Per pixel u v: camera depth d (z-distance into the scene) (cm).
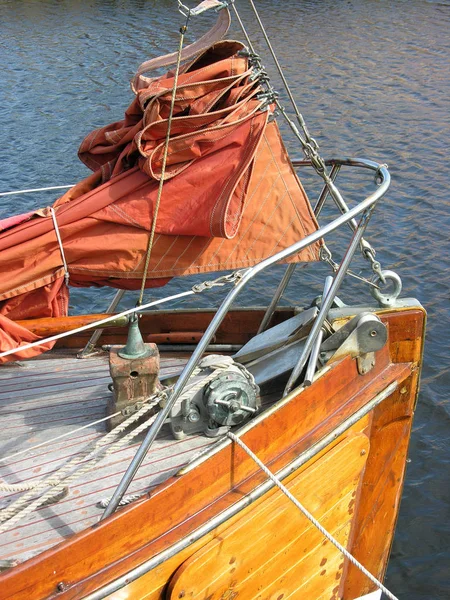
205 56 545
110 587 393
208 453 434
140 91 514
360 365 509
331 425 491
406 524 748
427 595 671
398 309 529
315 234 457
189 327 660
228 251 503
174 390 421
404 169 1694
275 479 435
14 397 561
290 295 1191
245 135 488
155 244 491
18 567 373
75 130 1959
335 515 513
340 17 3303
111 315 490
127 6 3469
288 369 513
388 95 2256
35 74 2464
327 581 538
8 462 483
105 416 527
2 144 1844
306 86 2348
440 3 3588
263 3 3531
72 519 430
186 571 415
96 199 486
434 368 995
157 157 480
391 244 1341
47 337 484
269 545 464
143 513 408
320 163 522
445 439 864
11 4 3534
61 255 485
